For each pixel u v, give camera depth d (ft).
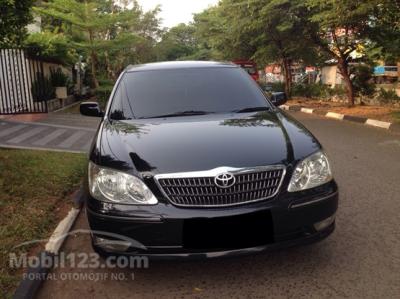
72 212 17.22
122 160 11.69
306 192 11.39
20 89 47.34
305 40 59.16
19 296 11.00
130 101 15.69
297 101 74.02
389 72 76.59
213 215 10.67
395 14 40.98
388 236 14.26
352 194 18.85
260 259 12.91
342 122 44.55
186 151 11.68
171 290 11.54
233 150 11.65
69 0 60.70
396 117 41.78
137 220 10.85
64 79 63.36
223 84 16.46
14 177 20.92
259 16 60.54
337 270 12.12
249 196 10.91
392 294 10.84
